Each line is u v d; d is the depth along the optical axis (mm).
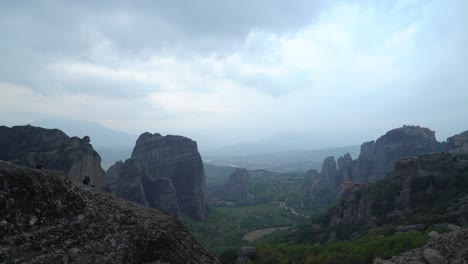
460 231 37625
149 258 24078
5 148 92000
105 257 21812
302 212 195250
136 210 28766
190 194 161750
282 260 76625
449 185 93938
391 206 100438
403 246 57812
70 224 22766
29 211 21219
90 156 99312
